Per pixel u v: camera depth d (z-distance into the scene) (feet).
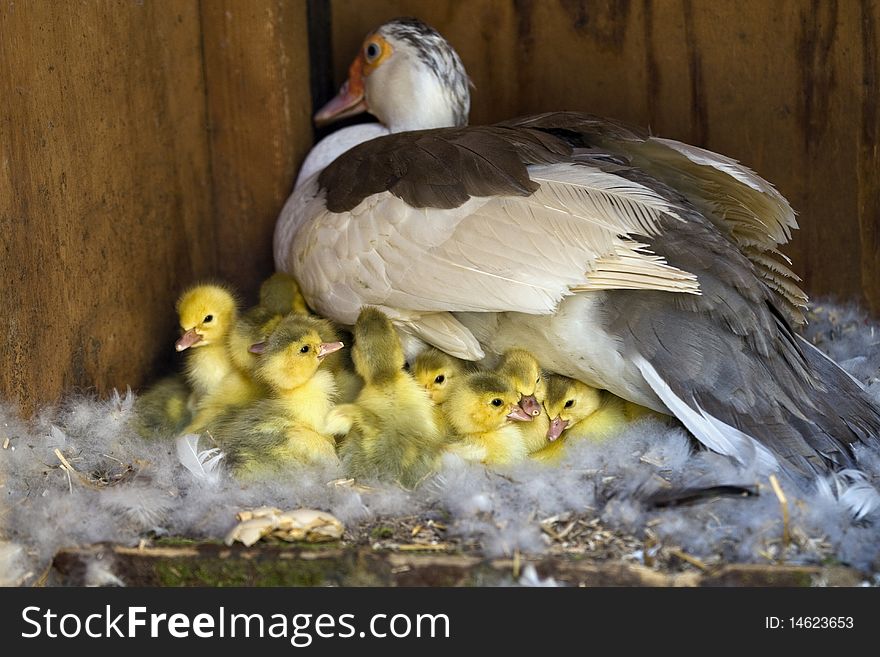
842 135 16.57
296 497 12.25
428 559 11.03
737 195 14.14
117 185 14.58
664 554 11.02
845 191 16.71
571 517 11.77
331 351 13.32
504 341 14.10
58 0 13.17
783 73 16.57
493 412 13.33
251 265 17.26
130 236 14.97
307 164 16.96
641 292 13.16
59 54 13.21
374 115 18.24
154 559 11.19
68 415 13.52
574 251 12.84
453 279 13.23
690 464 12.64
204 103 16.79
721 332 13.00
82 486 12.55
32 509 12.00
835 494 11.85
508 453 13.57
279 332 13.35
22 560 11.41
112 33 14.35
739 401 12.75
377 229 13.74
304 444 13.11
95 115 14.02
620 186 13.21
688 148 13.71
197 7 16.48
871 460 12.61
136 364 15.26
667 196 13.78
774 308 13.64
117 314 14.73
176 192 16.16
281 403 13.42
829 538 11.18
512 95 17.69
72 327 13.67
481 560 10.99
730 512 11.47
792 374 13.12
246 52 16.60
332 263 14.02
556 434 13.69
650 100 17.12
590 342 13.34
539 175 13.47
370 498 12.18
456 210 13.41
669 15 16.78
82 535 11.53
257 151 16.89
